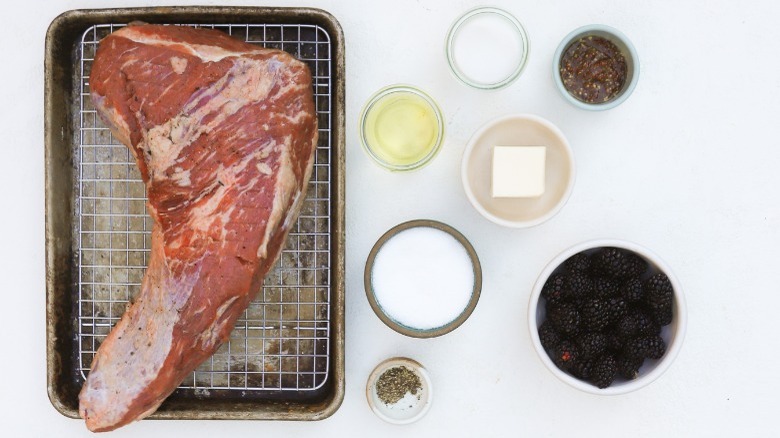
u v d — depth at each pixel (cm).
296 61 92
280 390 99
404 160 98
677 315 94
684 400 102
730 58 101
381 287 97
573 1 100
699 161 101
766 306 101
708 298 101
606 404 102
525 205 99
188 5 98
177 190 90
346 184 100
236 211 90
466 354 101
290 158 91
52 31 96
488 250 101
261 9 96
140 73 90
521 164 96
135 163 99
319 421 101
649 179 101
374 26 100
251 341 100
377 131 98
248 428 101
